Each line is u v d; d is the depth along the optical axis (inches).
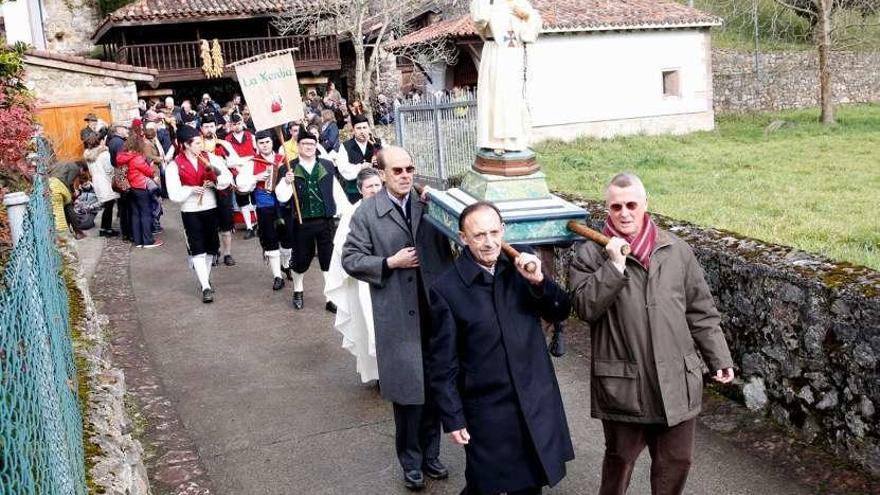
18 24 1301.7
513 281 141.2
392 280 179.2
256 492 183.2
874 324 161.5
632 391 138.0
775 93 1133.7
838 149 706.2
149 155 517.0
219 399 240.7
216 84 1202.6
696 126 978.1
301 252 328.2
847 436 169.3
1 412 76.2
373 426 216.1
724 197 468.4
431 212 179.9
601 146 839.1
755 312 193.5
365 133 390.3
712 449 183.9
